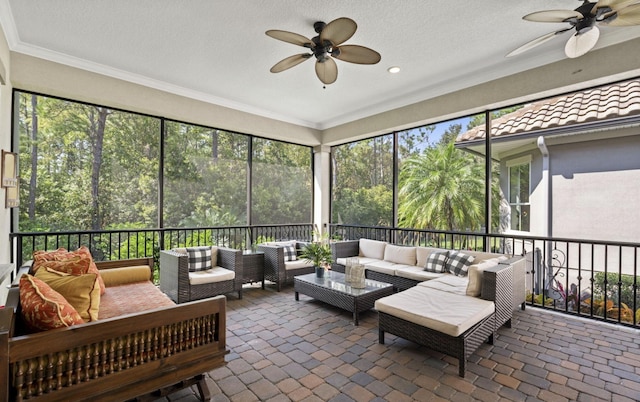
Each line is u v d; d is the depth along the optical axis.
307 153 6.77
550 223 4.91
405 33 3.08
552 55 3.42
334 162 6.86
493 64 3.76
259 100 5.03
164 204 4.78
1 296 3.13
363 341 2.86
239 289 4.14
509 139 4.94
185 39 3.17
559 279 4.73
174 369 1.77
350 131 5.90
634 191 4.21
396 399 1.99
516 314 3.53
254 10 2.69
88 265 2.49
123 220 4.44
